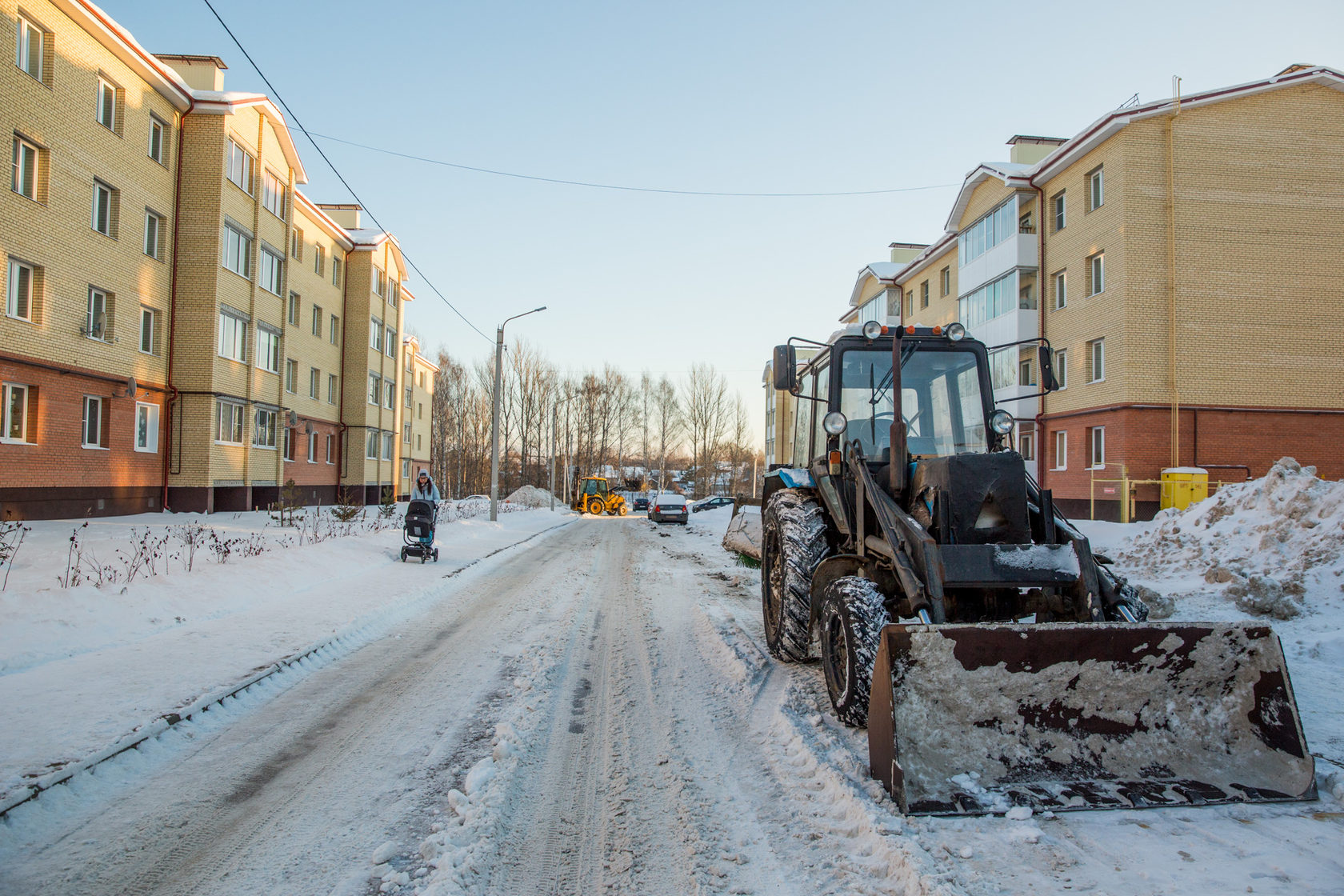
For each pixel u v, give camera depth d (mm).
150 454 19578
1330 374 18266
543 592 9852
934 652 3416
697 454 67750
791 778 3656
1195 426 17969
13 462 15109
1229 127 18297
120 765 3754
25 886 2680
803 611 5340
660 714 4715
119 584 7207
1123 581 4277
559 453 66438
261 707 4789
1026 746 3393
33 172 15727
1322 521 7812
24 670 5145
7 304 15047
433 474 57688
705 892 2676
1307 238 18359
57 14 16078
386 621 7633
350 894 2648
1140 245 18188
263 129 22938
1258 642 3555
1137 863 2766
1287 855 2830
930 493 4594
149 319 19734
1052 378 5312
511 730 4324
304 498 26031
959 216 25984
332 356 31047
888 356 5738
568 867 2869
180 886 2689
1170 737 3480
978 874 2666
